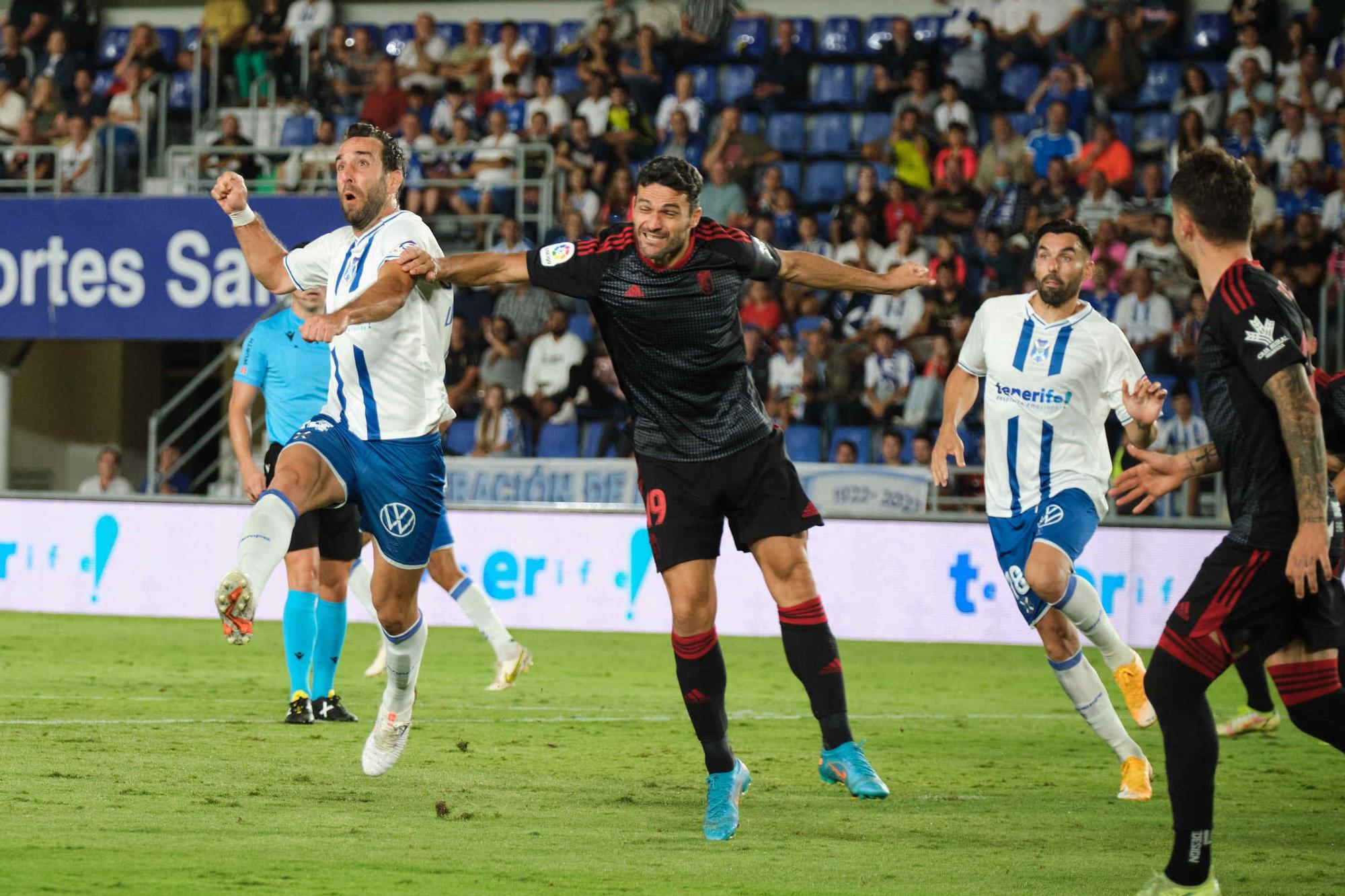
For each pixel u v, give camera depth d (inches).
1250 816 772.6
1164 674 563.8
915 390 2055.9
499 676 1142.3
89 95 2682.1
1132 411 614.9
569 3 2807.6
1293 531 552.7
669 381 671.1
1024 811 763.4
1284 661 585.9
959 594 1764.3
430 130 2519.7
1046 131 2304.4
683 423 678.5
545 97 2498.8
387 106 2551.7
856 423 2071.9
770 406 2108.8
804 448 2073.1
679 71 2650.1
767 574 696.4
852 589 1788.9
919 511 1843.0
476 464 1939.0
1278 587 557.0
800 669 693.3
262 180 2354.8
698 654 678.5
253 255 759.7
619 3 2687.0
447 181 2289.6
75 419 2733.8
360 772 818.8
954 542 1766.7
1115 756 978.7
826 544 1798.7
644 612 1800.0
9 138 2682.1
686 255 655.8
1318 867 636.7
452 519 1851.6
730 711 1166.3
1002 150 2298.2
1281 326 541.3
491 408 2073.1
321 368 1011.3
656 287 655.8
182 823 655.1
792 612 692.7
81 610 1895.9
